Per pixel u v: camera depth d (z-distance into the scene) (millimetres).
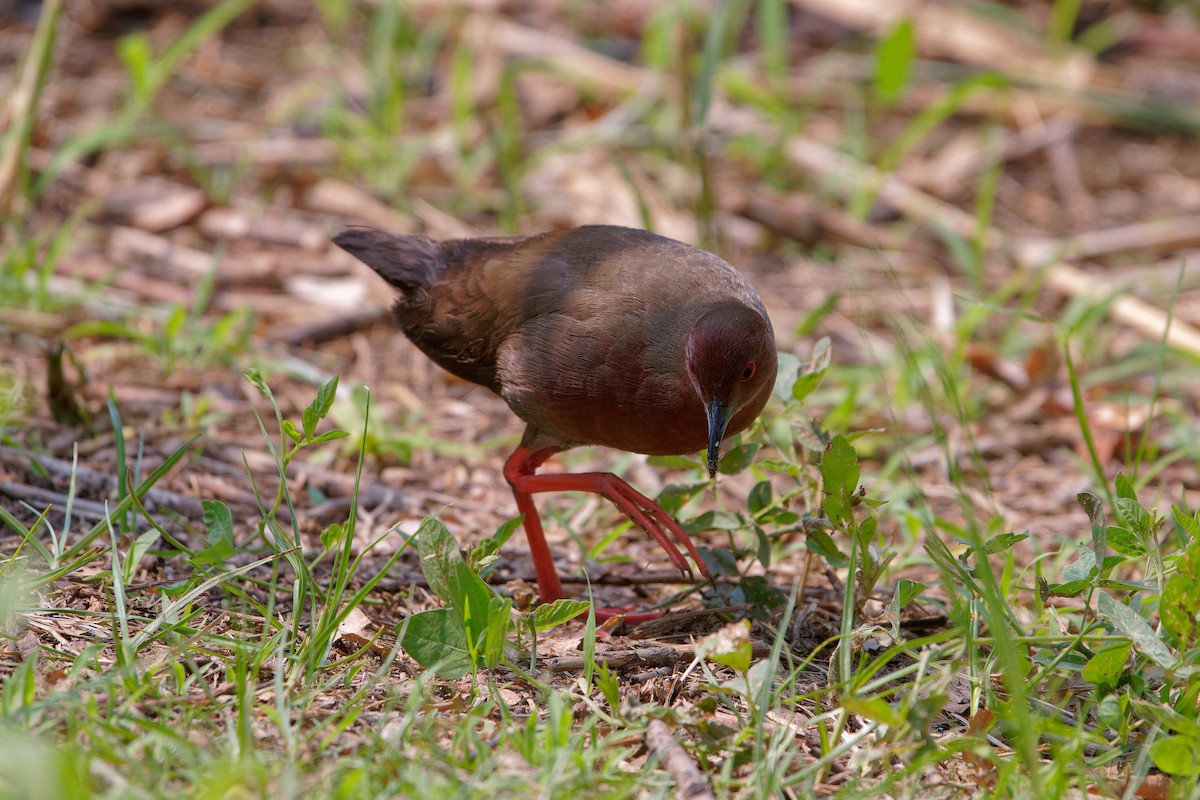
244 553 9188
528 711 7426
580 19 20359
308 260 15242
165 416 11484
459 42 18688
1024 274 15008
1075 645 7578
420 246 10344
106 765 6094
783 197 17203
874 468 12289
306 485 10945
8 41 18922
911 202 16859
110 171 16469
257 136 17328
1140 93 19719
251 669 7285
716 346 8727
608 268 9414
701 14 19078
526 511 9641
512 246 10062
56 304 13133
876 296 15062
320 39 20172
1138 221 17578
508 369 9570
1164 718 6789
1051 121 19359
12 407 10930
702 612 8945
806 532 8344
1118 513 7879
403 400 12961
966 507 8180
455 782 6188
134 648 7223
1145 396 13539
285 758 6445
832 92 19453
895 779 6547
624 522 10797
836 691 7523
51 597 8266
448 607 7941
